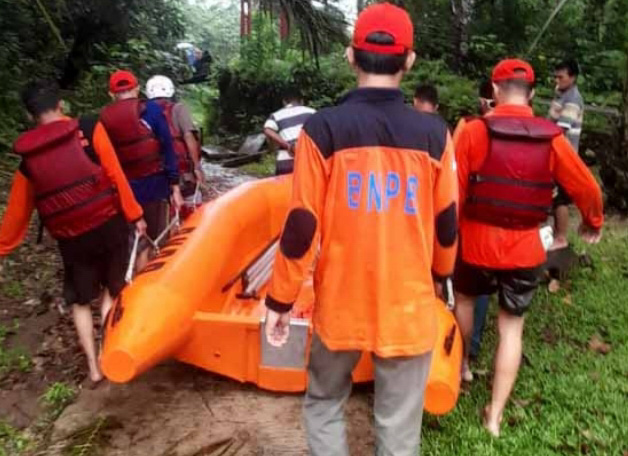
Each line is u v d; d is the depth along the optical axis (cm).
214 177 1131
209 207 475
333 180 239
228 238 444
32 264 599
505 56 1259
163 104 533
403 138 239
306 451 333
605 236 676
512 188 333
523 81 343
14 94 1037
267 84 1547
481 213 340
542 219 340
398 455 263
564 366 416
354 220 240
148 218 484
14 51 1115
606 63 1217
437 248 257
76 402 377
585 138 988
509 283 345
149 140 476
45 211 379
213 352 373
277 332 250
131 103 477
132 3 1417
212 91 1794
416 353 249
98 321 484
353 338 248
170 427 352
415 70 1171
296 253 239
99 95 1223
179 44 1850
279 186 571
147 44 1406
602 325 477
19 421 369
